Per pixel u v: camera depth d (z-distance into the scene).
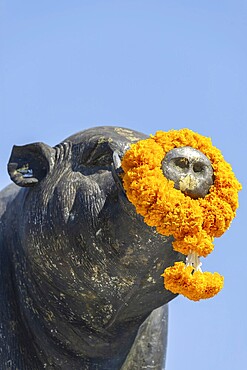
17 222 24.95
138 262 22.31
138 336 25.89
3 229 25.41
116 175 21.31
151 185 20.50
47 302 24.16
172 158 20.72
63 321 24.16
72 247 22.77
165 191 20.50
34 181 23.83
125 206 21.42
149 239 21.75
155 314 26.28
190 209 20.50
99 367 24.83
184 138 21.08
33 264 23.83
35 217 23.31
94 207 22.41
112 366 25.03
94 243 22.41
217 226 20.72
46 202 23.22
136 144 20.94
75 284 23.25
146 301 23.42
